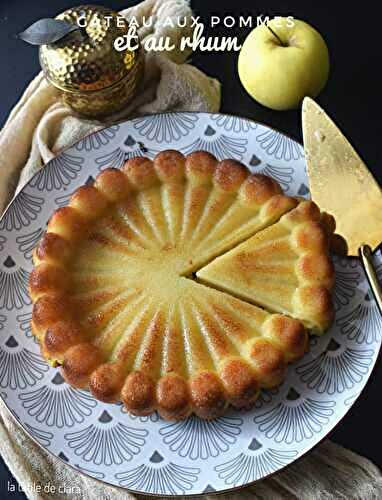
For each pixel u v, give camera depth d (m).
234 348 0.64
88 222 0.69
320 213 0.68
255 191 0.69
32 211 0.72
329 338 0.66
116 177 0.70
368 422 0.68
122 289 0.66
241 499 0.66
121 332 0.65
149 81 0.81
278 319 0.64
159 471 0.62
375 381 0.69
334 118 0.79
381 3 0.85
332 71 0.81
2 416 0.69
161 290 0.66
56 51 0.73
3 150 0.78
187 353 0.64
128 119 0.75
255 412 0.64
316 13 0.84
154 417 0.64
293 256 0.67
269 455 0.62
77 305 0.66
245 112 0.80
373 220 0.69
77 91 0.75
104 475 0.62
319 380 0.65
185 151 0.75
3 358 0.66
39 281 0.66
